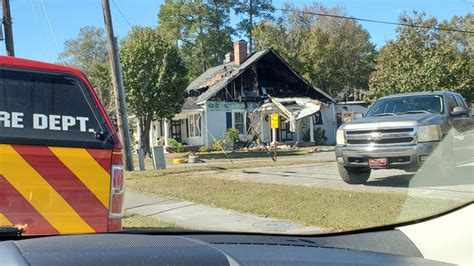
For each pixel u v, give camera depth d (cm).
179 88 2517
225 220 767
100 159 444
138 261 180
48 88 432
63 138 430
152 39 2505
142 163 1705
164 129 3250
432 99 1014
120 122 1652
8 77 417
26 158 414
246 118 3316
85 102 445
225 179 1299
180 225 736
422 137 882
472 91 2477
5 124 411
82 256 180
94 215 438
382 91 2584
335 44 4866
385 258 242
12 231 246
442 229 314
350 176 1014
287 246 245
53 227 420
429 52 2522
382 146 924
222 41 5606
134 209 913
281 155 2459
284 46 4891
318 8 5272
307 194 933
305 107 2977
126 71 2433
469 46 4888
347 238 338
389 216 630
